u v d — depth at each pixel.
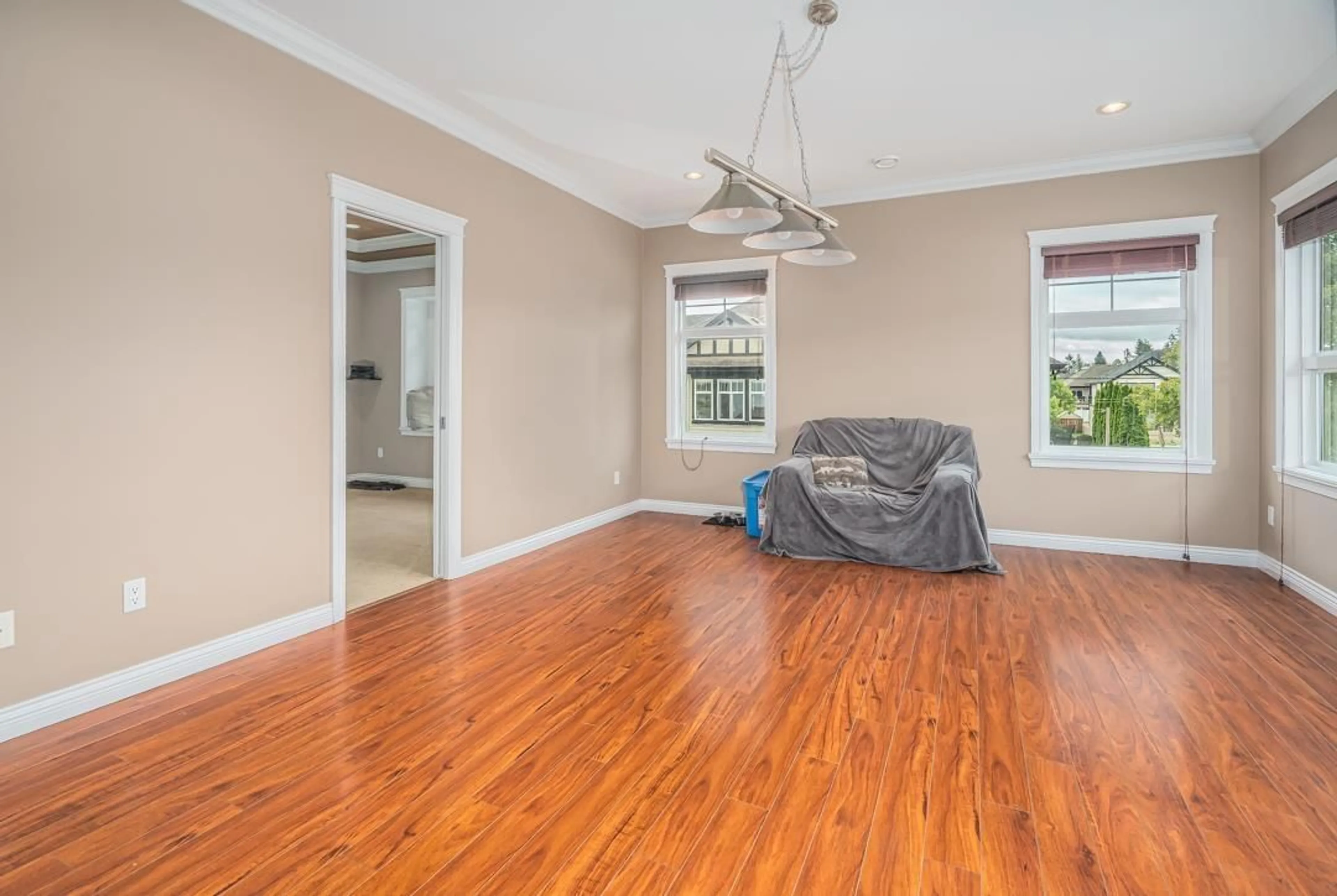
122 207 2.36
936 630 3.09
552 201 4.73
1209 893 1.47
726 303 5.81
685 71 3.25
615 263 5.59
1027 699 2.40
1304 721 2.22
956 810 1.77
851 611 3.37
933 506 4.10
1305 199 3.54
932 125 3.90
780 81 3.37
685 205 5.59
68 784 1.88
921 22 2.81
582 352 5.15
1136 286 4.51
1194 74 3.29
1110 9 2.73
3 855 1.58
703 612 3.36
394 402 7.57
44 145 2.16
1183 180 4.27
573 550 4.64
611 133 4.04
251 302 2.80
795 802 1.81
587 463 5.25
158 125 2.46
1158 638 2.98
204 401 2.64
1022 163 4.52
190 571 2.61
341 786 1.88
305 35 2.92
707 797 1.83
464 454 4.00
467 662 2.75
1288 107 3.61
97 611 2.33
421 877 1.53
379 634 3.07
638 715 2.30
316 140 3.04
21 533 2.14
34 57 2.13
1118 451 4.59
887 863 1.57
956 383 4.91
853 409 5.25
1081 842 1.64
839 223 5.20
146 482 2.46
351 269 7.59
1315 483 3.48
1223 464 4.24
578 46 3.03
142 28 2.40
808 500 4.39
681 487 5.99
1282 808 1.76
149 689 2.48
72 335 2.25
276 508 2.94
